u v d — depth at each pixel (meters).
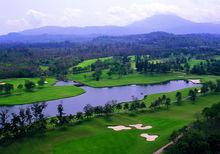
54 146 125.81
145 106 180.00
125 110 178.50
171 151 111.19
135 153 117.62
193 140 106.00
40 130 140.00
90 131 142.50
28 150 122.44
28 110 147.62
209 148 105.06
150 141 129.62
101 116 164.12
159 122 156.12
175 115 169.25
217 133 114.00
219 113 132.38
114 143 128.38
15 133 135.38
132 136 136.12
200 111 174.00
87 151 120.62
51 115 186.25
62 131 141.50
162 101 191.25
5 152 120.69
